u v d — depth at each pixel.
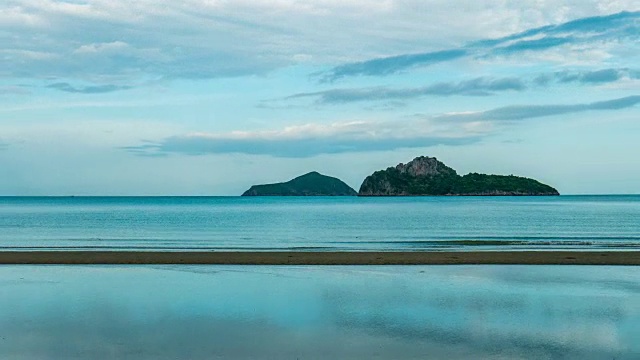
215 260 36.06
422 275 30.44
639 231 69.44
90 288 26.30
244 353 16.27
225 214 125.12
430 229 74.56
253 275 30.45
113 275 30.39
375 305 22.55
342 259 36.41
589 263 34.88
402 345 17.02
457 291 25.62
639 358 15.77
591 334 18.23
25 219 103.94
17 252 40.00
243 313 21.17
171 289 26.06
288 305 22.55
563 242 53.38
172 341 17.39
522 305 22.58
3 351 16.34
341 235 64.81
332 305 22.56
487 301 23.38
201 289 26.08
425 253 39.66
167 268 33.16
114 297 24.16
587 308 22.06
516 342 17.33
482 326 19.28
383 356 15.99
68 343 17.17
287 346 16.89
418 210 138.00
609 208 148.50
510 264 34.59
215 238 60.66
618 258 36.66
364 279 29.03
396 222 90.56
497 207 157.38
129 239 59.22
